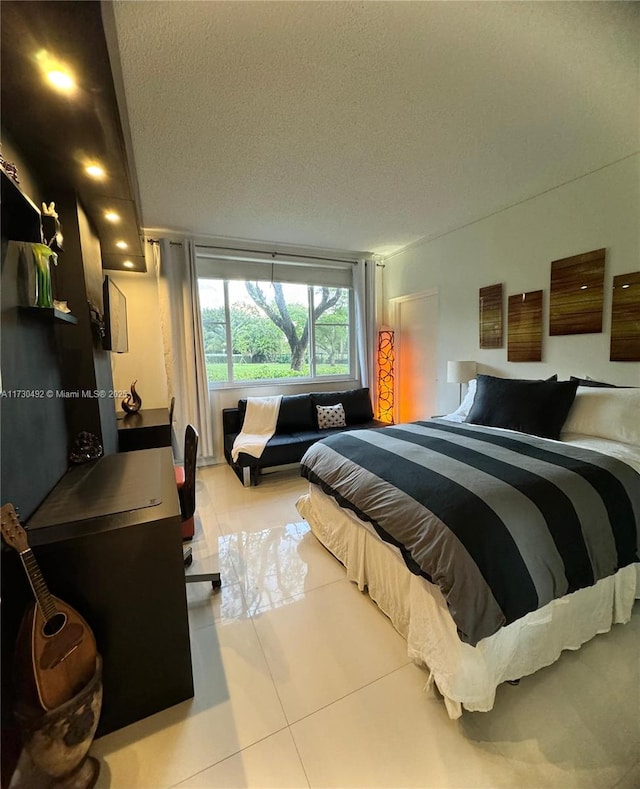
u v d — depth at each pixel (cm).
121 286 385
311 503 253
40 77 115
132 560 122
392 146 229
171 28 140
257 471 365
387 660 152
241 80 169
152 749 119
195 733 124
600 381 273
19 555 102
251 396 456
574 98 187
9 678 98
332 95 181
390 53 155
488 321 360
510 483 149
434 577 128
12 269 124
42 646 99
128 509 133
